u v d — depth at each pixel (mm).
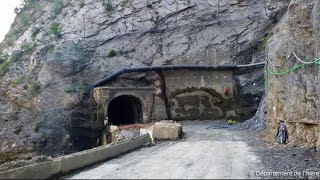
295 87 23484
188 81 48812
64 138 43656
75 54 51156
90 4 61438
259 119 39406
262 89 47719
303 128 22344
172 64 51844
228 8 55781
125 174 13531
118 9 59125
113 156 19359
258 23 53531
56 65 49250
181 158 18359
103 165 16406
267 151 20984
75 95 46219
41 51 54531
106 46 54812
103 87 45250
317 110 20156
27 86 49375
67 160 14016
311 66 21469
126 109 54938
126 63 51781
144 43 54688
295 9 25047
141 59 52688
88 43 55250
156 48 53844
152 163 16625
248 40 52250
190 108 48250
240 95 48219
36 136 43562
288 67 25094
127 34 56031
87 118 45844
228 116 47938
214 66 48531
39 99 47125
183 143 26875
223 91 48531
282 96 26484
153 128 30031
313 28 22031
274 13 53375
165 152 21453
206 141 27766
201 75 48938
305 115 21812
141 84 49062
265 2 54938
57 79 48531
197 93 48625
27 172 11258
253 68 49625
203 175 13102
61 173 13469
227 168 14898
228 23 54562
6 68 53719
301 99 22469
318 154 18641
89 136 45312
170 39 54594
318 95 20016
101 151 17656
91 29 57438
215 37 53438
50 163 12727
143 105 46781
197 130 37594
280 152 20391
